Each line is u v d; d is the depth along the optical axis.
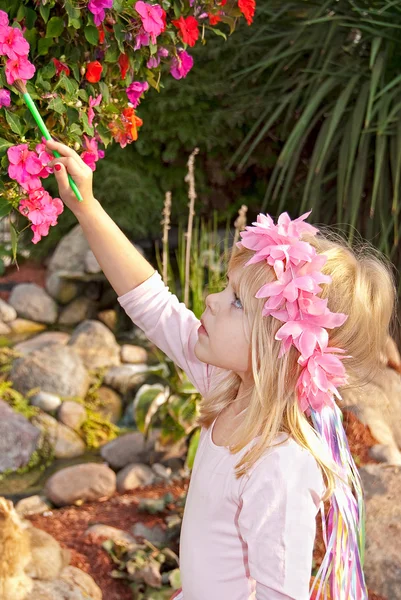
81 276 5.34
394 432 2.96
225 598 1.21
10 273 5.82
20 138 1.28
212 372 1.41
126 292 1.42
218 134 5.42
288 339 1.13
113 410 4.37
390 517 2.32
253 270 1.16
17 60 1.20
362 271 1.22
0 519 2.07
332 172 4.05
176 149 5.49
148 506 2.90
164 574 2.46
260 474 1.14
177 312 1.44
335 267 1.19
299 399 1.17
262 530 1.12
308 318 1.12
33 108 1.24
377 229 3.88
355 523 1.25
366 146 3.77
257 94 5.16
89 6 1.30
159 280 1.46
